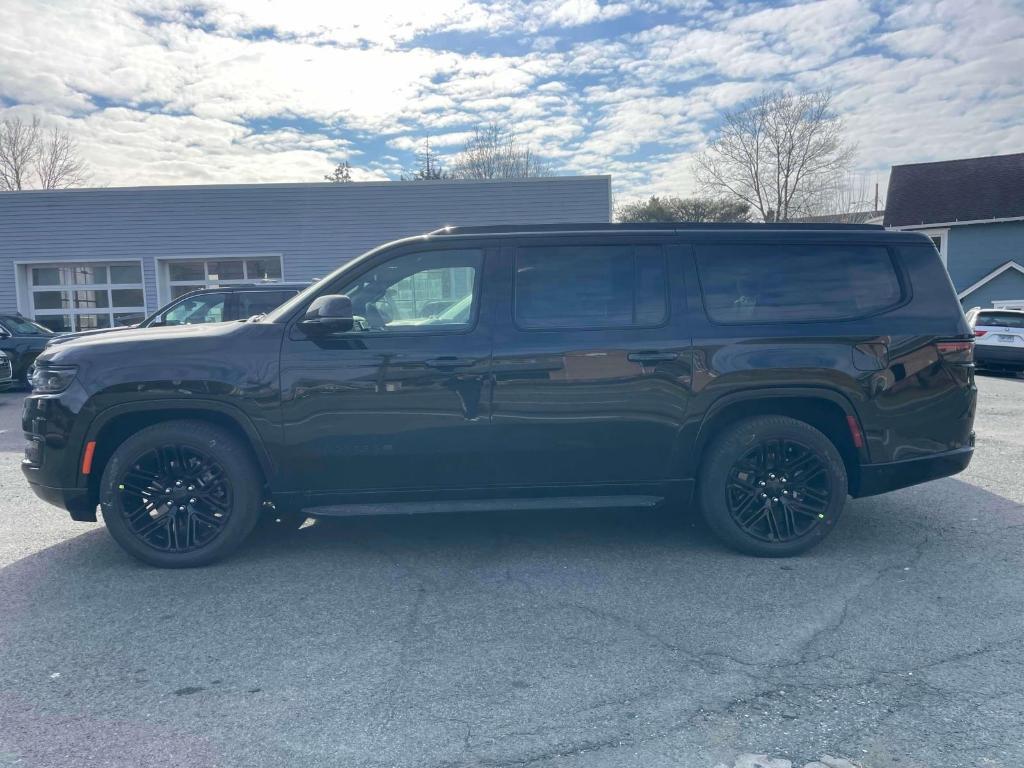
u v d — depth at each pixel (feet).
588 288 15.80
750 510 16.08
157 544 15.65
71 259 73.26
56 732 9.76
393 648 12.00
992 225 100.07
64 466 15.21
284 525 18.60
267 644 12.19
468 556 16.31
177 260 73.92
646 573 15.23
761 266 16.12
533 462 15.67
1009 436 29.78
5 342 50.78
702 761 9.00
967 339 16.25
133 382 15.01
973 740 9.35
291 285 36.70
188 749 9.36
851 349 15.79
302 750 9.32
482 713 10.08
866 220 150.61
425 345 15.31
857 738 9.42
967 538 17.22
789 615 13.08
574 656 11.66
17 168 160.35
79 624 13.01
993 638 12.11
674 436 15.74
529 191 72.54
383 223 73.41
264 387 15.10
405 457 15.42
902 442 16.05
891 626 12.59
